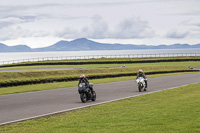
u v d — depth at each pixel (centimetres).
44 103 2159
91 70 6512
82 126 1268
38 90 3284
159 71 6938
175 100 2100
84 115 1574
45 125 1323
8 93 2970
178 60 11619
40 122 1405
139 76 3078
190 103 1898
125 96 2547
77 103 2141
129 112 1612
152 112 1577
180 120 1325
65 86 3750
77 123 1341
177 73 7088
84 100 2167
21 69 7925
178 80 4616
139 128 1180
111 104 2017
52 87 3616
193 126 1185
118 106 1895
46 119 1487
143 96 2477
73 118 1489
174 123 1259
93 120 1403
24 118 1540
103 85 3841
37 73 5238
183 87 3275
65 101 2269
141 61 11006
